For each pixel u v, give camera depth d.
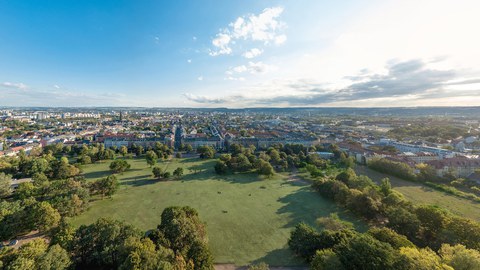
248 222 107.00
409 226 85.50
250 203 129.62
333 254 62.38
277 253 84.00
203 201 132.62
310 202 130.62
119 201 131.75
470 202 130.88
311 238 78.88
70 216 105.62
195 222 86.12
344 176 148.62
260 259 80.69
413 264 54.41
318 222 101.25
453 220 83.81
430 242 80.12
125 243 65.19
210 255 71.81
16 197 128.00
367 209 107.69
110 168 193.38
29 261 56.19
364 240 62.94
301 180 174.62
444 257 62.06
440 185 155.75
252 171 198.12
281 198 137.12
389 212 96.44
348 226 95.38
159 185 161.12
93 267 68.94
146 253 60.41
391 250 60.19
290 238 89.94
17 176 176.38
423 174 171.62
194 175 187.00
